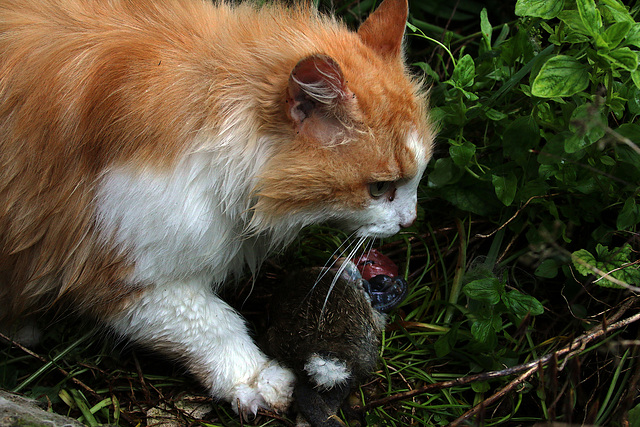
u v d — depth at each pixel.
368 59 0.81
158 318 0.81
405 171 0.80
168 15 0.80
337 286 0.87
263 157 0.78
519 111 0.94
